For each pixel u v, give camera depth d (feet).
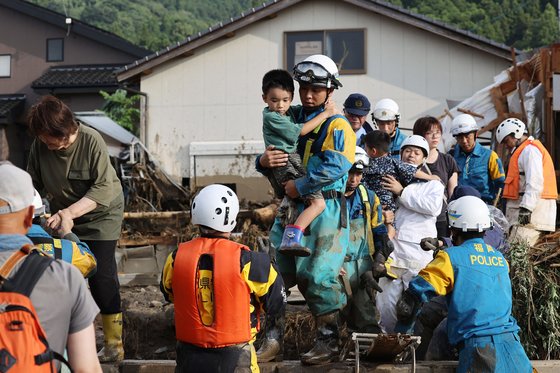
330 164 17.70
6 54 98.22
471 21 171.01
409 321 19.93
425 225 21.42
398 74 62.44
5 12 98.48
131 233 39.45
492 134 45.65
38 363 10.27
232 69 64.59
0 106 93.81
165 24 221.25
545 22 164.04
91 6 252.21
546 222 26.05
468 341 17.54
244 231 36.58
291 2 62.85
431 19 60.90
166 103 65.16
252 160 59.36
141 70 64.75
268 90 17.97
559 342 21.48
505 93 46.24
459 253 18.04
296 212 18.44
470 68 61.67
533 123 41.57
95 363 11.09
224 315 15.44
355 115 24.84
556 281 21.83
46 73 94.32
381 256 19.66
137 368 20.20
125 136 54.39
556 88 38.17
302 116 18.63
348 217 19.22
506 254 22.34
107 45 95.71
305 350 23.39
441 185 21.35
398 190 20.97
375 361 19.54
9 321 10.24
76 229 20.04
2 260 10.68
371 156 21.43
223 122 64.54
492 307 17.65
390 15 61.67
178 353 16.07
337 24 63.26
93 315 11.14
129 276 37.81
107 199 19.63
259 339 21.94
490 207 23.95
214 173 59.88
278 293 15.92
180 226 39.83
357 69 62.95
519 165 26.84
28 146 97.09
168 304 25.96
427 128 25.94
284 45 63.93
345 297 18.97
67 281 10.91
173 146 64.90
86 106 91.91
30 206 11.16
